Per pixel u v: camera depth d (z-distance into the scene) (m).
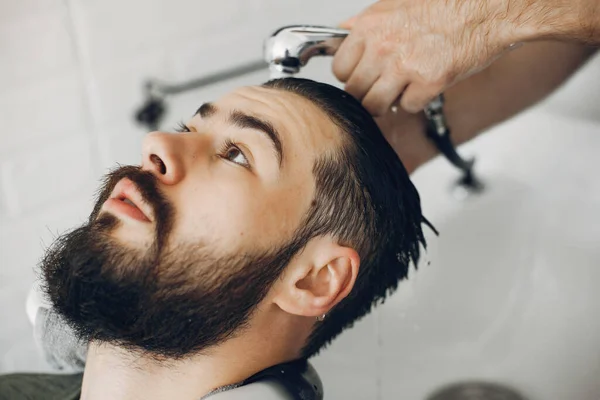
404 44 0.82
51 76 1.18
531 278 1.37
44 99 1.19
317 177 0.77
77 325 0.74
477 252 1.38
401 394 1.30
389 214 0.81
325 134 0.79
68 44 1.18
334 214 0.78
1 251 1.22
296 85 0.83
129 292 0.71
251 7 1.33
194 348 0.76
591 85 1.35
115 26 1.21
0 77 1.14
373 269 0.83
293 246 0.76
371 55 0.83
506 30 0.79
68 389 0.92
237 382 0.78
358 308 0.85
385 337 1.33
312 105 0.80
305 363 0.83
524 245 1.38
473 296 1.37
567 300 1.33
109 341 0.75
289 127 0.78
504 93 1.01
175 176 0.74
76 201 1.27
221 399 0.73
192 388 0.77
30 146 1.20
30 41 1.15
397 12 0.81
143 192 0.73
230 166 0.76
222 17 1.31
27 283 1.26
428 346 1.35
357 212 0.79
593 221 1.34
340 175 0.78
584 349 1.29
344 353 1.32
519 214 1.39
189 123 0.82
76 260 0.71
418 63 0.82
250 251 0.75
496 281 1.38
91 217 0.78
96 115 1.24
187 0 1.26
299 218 0.77
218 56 1.33
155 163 0.75
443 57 0.81
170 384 0.77
